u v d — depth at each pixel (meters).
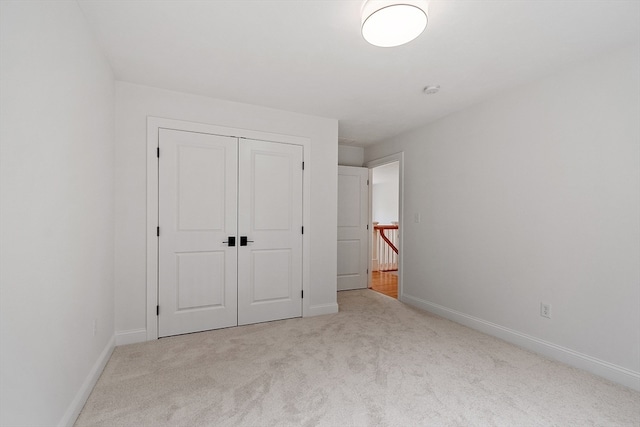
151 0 1.61
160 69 2.40
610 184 2.06
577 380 2.03
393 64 2.30
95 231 1.99
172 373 2.09
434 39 1.96
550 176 2.42
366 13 1.60
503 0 1.59
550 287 2.40
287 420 1.60
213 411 1.67
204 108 2.92
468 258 3.13
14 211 1.07
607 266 2.07
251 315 3.14
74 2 1.58
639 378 1.91
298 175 3.38
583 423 1.59
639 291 1.93
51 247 1.34
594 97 2.15
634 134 1.95
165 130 2.77
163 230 2.76
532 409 1.70
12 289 1.05
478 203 3.03
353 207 4.82
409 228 3.97
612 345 2.04
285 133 3.30
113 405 1.72
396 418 1.61
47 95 1.30
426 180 3.71
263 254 3.20
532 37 1.93
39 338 1.23
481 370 2.15
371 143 4.73
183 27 1.86
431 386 1.93
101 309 2.14
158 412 1.66
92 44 1.90
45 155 1.28
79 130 1.68
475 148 3.08
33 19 1.18
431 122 3.65
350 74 2.47
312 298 3.46
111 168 2.45
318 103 3.09
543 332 2.44
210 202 2.95
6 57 1.01
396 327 3.05
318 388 1.90
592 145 2.16
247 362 2.26
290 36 1.95
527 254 2.58
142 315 2.67
